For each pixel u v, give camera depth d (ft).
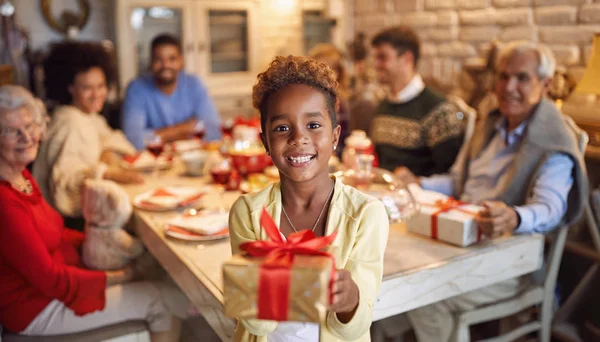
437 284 4.69
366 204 3.34
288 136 3.13
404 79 8.68
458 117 8.07
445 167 8.14
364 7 12.99
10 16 11.81
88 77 7.93
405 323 6.38
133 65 12.43
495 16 9.50
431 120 8.31
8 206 5.06
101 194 5.93
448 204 5.52
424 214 5.26
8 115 5.23
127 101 10.66
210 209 6.09
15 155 5.34
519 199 6.04
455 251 4.94
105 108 12.12
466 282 4.89
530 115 6.27
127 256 6.06
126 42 12.25
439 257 4.81
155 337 5.92
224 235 5.39
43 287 5.19
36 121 5.49
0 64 11.75
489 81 8.84
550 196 5.60
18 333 5.38
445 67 10.69
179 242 5.35
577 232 6.98
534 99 6.22
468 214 5.20
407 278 4.49
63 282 5.27
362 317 3.05
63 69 7.96
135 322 5.68
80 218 7.55
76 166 7.30
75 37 12.80
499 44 8.71
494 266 5.08
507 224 5.15
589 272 6.75
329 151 3.22
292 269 2.58
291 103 3.08
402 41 8.51
